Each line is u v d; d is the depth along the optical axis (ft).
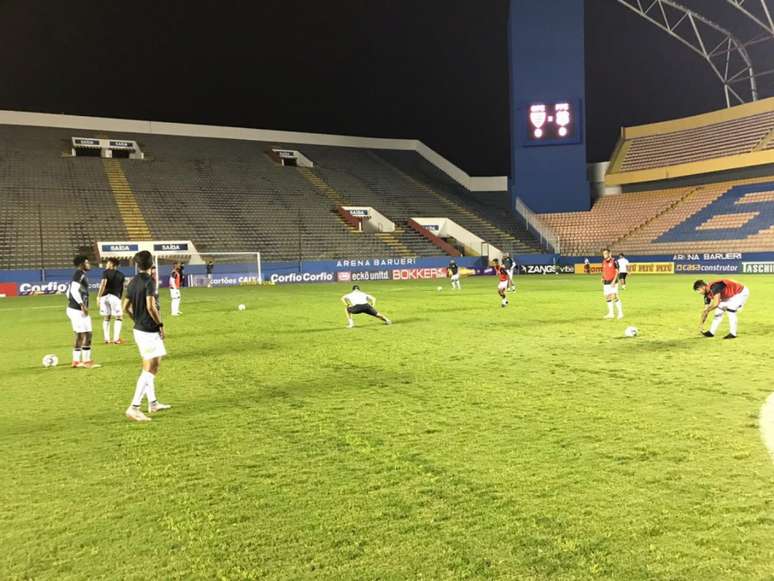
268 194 173.47
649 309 59.21
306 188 181.78
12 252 124.57
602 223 169.07
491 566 11.15
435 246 163.43
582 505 13.67
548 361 32.37
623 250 156.66
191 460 17.57
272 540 12.43
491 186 203.72
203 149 191.93
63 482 15.99
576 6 170.40
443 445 18.30
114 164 171.32
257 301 82.79
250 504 14.26
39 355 39.52
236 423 21.53
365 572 11.07
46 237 131.54
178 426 21.36
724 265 130.52
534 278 137.39
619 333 42.73
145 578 11.10
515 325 48.83
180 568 11.44
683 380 26.78
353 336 44.73
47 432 20.92
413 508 13.78
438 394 25.27
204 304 78.74
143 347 23.20
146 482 15.87
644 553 11.47
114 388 28.58
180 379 30.04
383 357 35.09
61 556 12.00
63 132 180.24
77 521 13.57
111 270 44.86
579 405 22.76
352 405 23.75
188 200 160.76
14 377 31.60
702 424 19.83
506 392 25.30
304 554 11.82
